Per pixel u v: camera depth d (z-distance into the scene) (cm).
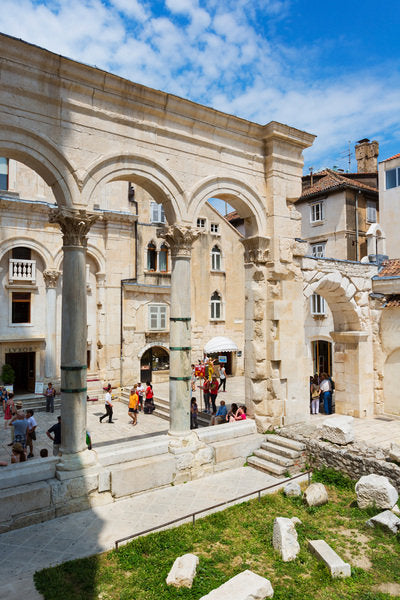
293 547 816
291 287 1448
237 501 1045
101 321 2514
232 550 831
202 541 866
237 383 2753
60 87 1053
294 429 1365
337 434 1219
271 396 1388
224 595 643
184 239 1238
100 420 1923
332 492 1108
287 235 1446
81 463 1009
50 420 1978
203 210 3022
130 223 2603
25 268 2289
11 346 2264
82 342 1055
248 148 1404
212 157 1318
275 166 1424
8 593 694
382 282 1723
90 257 2508
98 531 896
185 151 1262
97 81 1093
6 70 977
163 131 1219
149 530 829
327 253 2844
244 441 1289
